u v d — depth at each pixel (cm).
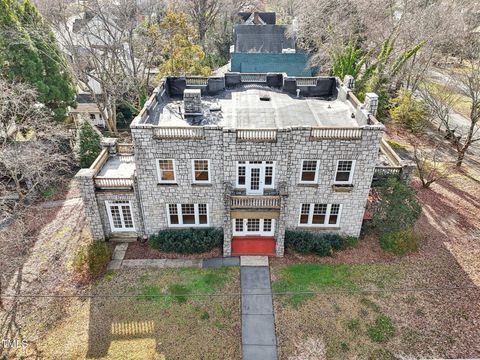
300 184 2511
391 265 2567
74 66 4403
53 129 3164
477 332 2112
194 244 2625
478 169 3788
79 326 2158
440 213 3114
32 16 3603
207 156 2408
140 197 2573
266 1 9688
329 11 4541
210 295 2345
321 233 2723
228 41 6481
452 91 3956
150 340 2078
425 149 4119
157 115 2650
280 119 2617
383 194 2731
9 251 2656
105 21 3781
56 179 3394
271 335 2108
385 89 4231
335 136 2317
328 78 3000
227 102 2872
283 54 4809
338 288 2394
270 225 2720
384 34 4384
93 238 2723
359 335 2105
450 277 2478
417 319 2194
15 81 3316
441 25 4216
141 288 2391
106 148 2889
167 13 4506
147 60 4716
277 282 2433
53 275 2492
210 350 2028
